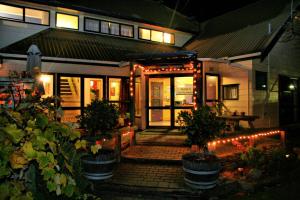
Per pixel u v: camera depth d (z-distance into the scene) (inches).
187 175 206.2
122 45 490.3
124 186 212.4
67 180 73.7
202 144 218.5
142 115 416.2
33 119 78.0
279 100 455.2
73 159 88.7
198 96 366.6
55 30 452.1
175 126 412.5
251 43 419.8
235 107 412.5
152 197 202.1
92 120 230.4
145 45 524.4
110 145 317.7
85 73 412.5
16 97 102.4
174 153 288.5
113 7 529.7
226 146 321.7
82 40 456.4
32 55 301.6
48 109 91.2
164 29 560.4
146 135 373.4
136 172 244.5
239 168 244.4
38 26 434.9
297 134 451.2
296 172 258.7
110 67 434.3
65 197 78.0
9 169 63.2
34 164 73.1
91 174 215.8
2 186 60.1
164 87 422.9
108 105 241.6
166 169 252.1
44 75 381.1
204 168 197.9
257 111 402.0
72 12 465.7
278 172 247.0
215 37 543.8
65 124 85.8
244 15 572.1
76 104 410.3
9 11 411.8
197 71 369.7
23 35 417.4
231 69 415.2
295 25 463.8
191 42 586.6
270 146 337.1
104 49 448.5
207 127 210.2
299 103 509.0
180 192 201.8
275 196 199.9
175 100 412.2
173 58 335.3
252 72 390.3
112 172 225.8
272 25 452.1
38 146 69.0
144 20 524.1
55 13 452.1
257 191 212.2
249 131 329.4
